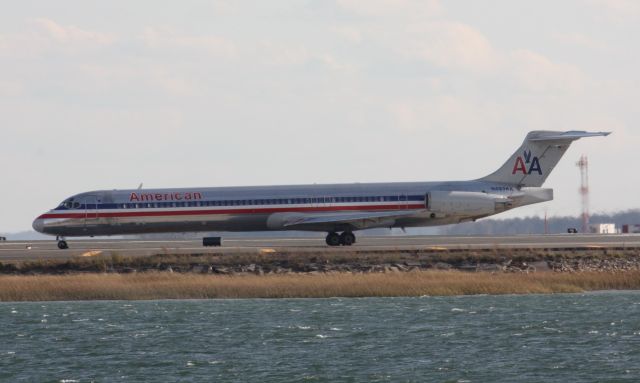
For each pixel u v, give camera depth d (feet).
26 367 467.93
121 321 597.11
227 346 515.50
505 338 532.73
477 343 519.60
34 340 537.24
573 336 538.06
